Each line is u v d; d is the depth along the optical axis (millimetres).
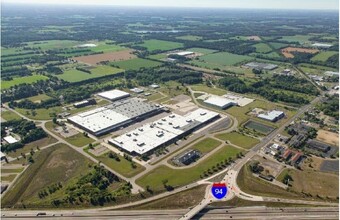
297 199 182000
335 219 166000
